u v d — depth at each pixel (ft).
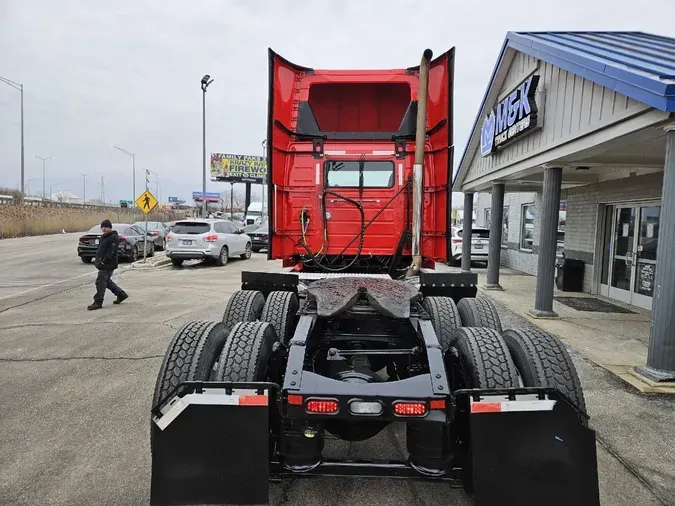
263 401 7.47
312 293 11.24
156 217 192.34
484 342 9.07
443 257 18.21
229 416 7.48
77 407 13.67
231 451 7.46
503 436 7.34
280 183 18.94
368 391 7.84
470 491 7.96
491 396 7.46
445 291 16.92
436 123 18.19
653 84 15.17
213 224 54.60
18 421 12.76
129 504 9.14
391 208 18.85
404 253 18.90
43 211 129.80
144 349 19.61
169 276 44.96
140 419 12.90
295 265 19.65
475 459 7.33
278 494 9.59
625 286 30.91
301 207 19.26
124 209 208.03
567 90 23.09
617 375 16.75
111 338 21.42
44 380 15.88
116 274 46.57
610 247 32.55
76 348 19.75
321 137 19.29
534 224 46.29
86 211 161.79
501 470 7.30
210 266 54.19
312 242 19.20
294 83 19.69
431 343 9.18
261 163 217.36
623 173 30.01
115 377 16.19
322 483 9.99
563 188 37.81
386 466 8.25
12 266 52.42
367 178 19.06
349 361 10.50
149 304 30.12
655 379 15.58
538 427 7.32
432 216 18.67
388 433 12.32
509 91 31.71
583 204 35.40
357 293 10.69
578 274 35.24
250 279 16.63
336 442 11.77
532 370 8.55
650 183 27.86
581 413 7.41
